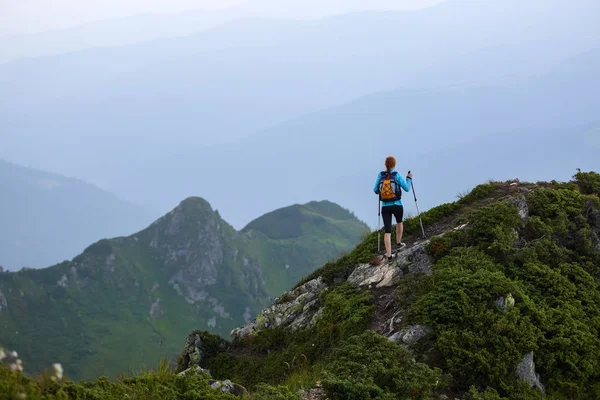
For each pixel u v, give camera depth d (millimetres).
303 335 16062
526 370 11250
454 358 11148
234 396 8688
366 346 11094
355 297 15320
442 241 15781
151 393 8156
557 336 12102
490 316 11906
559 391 11367
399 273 15500
